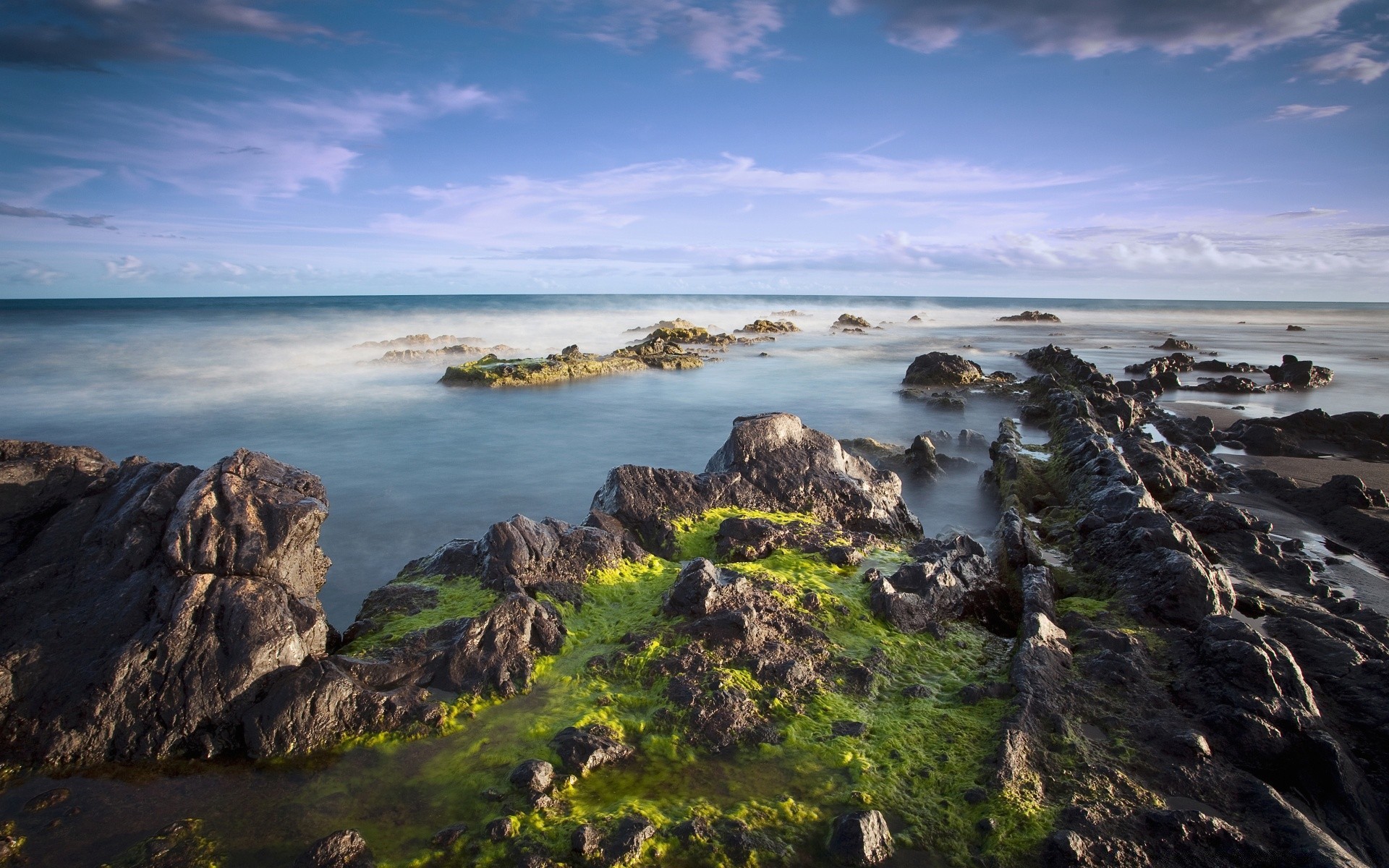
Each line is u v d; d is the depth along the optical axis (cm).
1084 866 532
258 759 666
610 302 14838
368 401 3080
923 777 631
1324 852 538
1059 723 678
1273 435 2066
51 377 3603
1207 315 13362
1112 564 1007
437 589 917
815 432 1345
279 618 723
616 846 544
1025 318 10475
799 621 852
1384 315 13912
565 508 1698
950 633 877
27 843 566
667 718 698
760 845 557
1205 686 727
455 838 564
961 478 1838
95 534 796
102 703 667
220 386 3428
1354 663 781
